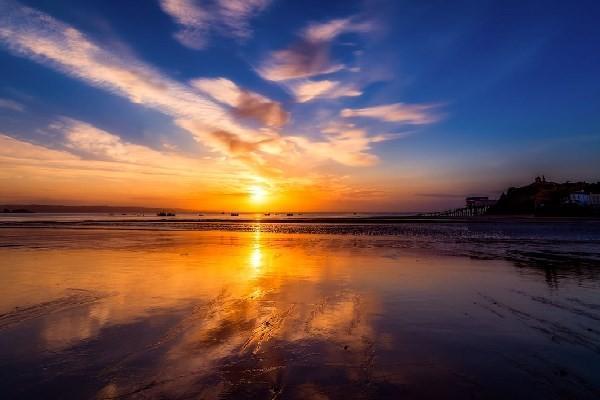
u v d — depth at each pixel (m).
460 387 4.82
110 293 10.15
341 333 6.97
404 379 5.06
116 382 4.96
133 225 56.06
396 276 12.80
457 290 10.66
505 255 18.69
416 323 7.60
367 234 34.81
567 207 98.75
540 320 7.81
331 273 13.39
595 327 7.34
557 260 16.83
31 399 4.52
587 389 4.77
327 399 4.52
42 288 10.76
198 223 64.88
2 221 72.44
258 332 7.01
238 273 13.37
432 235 33.03
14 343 6.40
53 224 58.72
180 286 11.09
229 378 5.09
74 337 6.70
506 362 5.64
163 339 6.61
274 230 42.72
